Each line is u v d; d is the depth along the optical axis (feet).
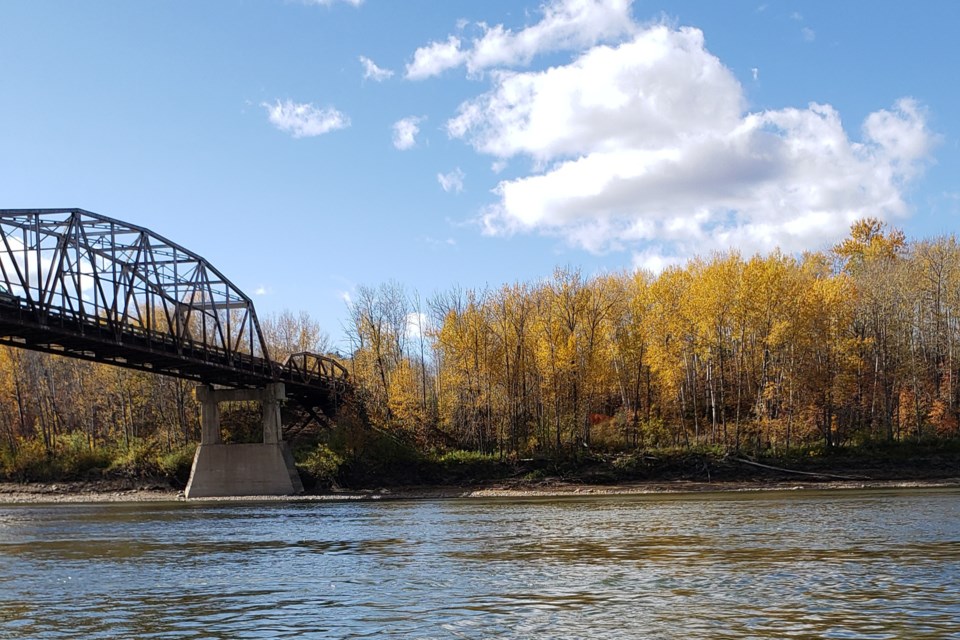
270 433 248.52
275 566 87.66
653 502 176.35
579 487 231.50
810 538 98.02
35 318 158.71
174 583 77.30
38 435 302.04
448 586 71.26
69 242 169.99
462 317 271.69
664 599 62.75
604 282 305.73
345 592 69.97
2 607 66.28
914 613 56.24
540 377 262.47
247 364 238.48
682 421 260.21
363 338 287.89
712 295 239.30
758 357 252.21
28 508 214.07
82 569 87.97
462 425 272.51
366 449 257.14
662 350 243.60
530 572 77.77
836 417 256.73
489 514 153.69
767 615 56.49
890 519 119.24
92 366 300.61
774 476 229.25
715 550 89.40
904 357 255.50
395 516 155.84
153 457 270.46
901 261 276.82
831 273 331.57
